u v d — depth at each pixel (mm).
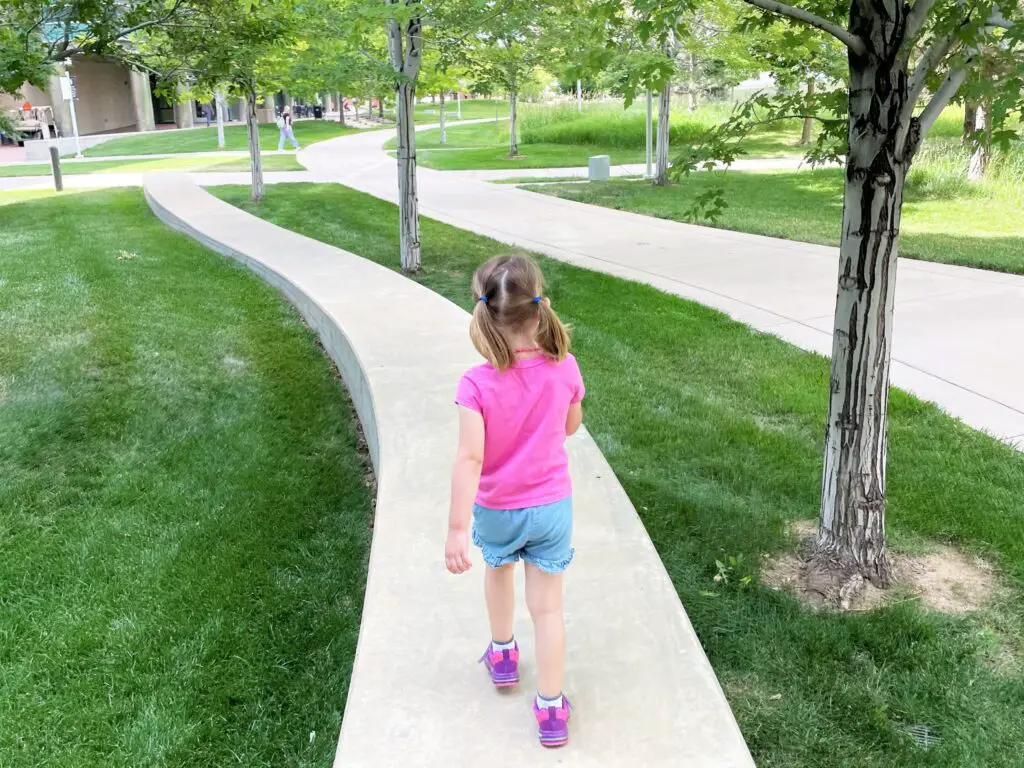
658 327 7531
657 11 3986
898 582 3662
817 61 7910
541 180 21000
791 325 7668
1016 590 3586
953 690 3002
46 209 15562
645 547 3486
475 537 2496
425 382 5383
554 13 9695
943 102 3246
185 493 4742
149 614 3658
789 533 4055
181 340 7195
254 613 3676
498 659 2623
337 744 2682
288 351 7230
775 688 3045
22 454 5051
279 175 22078
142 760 2846
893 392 5793
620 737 2459
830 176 20188
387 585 3213
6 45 6641
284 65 13789
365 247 11773
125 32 7219
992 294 8445
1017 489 4426
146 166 26109
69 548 4180
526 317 2318
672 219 14148
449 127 46875
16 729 2998
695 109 32719
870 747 2768
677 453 4988
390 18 8492
